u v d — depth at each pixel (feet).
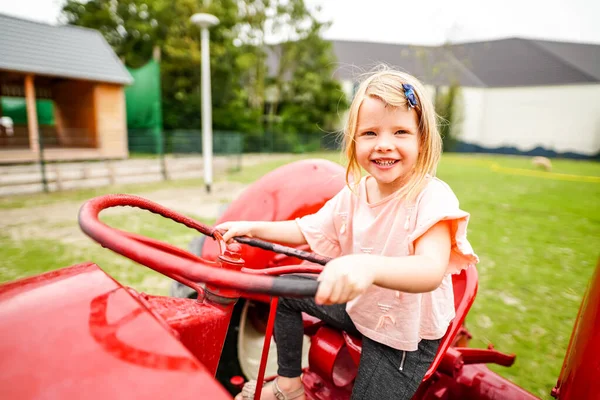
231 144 48.14
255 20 81.92
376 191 4.11
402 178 3.82
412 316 3.80
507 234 18.67
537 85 95.20
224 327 3.14
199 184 32.55
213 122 70.64
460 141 99.76
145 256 2.31
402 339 3.84
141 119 54.44
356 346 4.28
